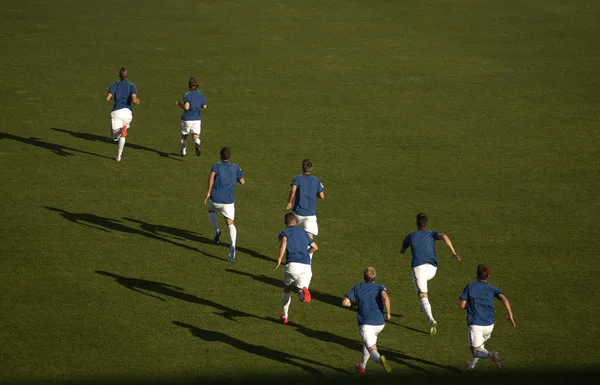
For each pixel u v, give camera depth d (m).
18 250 39.09
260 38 82.12
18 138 54.66
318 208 46.16
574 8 96.12
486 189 49.66
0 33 78.94
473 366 30.03
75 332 32.00
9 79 66.50
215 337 32.22
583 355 31.59
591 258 40.66
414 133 59.06
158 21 86.69
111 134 54.00
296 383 29.02
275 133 58.12
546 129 60.53
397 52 78.94
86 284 36.12
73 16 86.75
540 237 43.06
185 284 36.69
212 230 42.97
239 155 53.81
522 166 53.53
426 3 97.19
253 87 68.00
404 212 45.94
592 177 51.91
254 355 30.97
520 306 35.59
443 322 34.28
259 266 39.06
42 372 29.03
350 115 62.41
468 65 75.62
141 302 34.75
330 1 97.25
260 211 45.56
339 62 75.50
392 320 34.28
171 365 29.91
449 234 43.19
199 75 70.44
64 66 70.62
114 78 68.44
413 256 33.88
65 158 51.78
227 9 92.56
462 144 57.12
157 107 62.50
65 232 41.44
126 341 31.53
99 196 46.41
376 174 51.53
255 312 34.53
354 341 32.56
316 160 53.44
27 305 33.94
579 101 66.88
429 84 70.25
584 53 79.75
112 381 28.62
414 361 31.02
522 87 70.06
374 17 91.12
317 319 34.22
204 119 60.31
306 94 66.81
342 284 37.44
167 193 47.44
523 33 86.12
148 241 41.00
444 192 49.00
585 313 35.06
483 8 95.62
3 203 44.62
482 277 29.91
